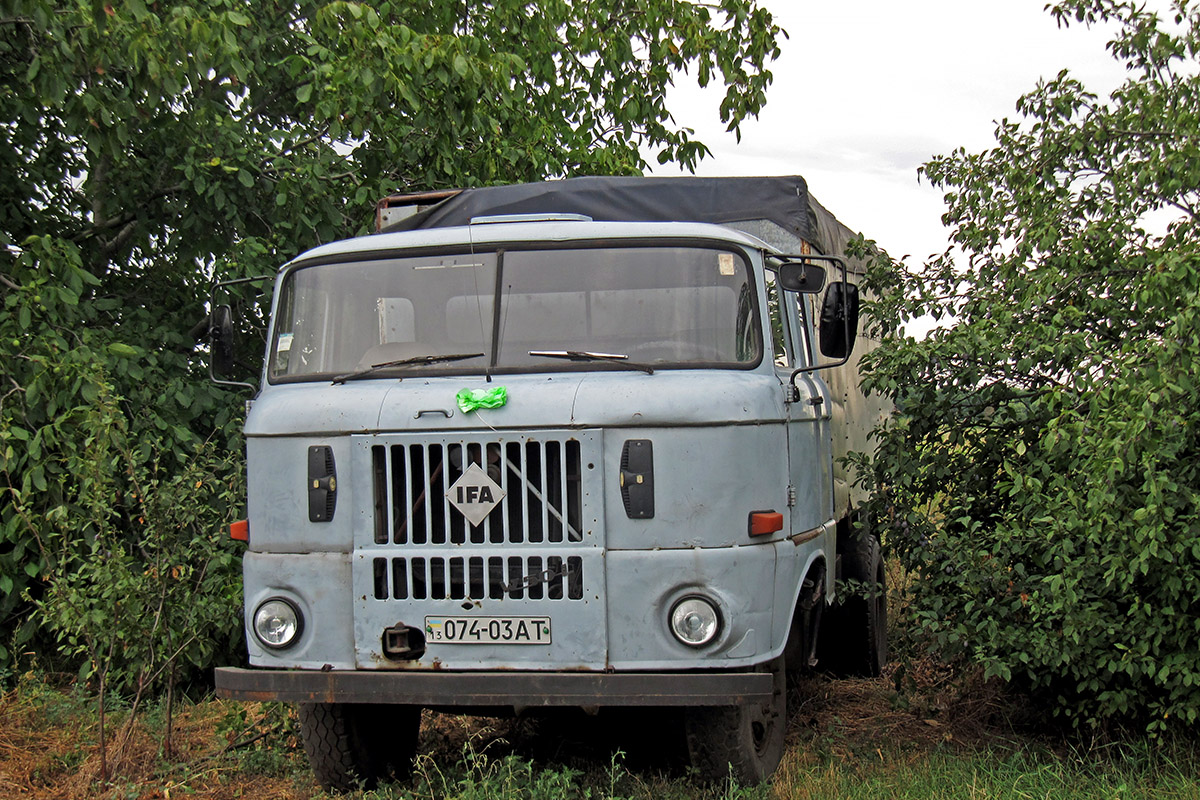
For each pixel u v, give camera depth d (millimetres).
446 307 5438
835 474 7125
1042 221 6738
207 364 9047
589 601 4785
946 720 6672
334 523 5035
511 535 4906
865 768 5727
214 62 8102
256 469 5215
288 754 6141
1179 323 4902
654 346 5262
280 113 10430
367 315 5539
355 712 5527
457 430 4914
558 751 6059
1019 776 5301
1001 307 6457
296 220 9031
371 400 5059
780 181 6641
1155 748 5684
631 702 4629
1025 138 7340
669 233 5449
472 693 4738
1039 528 5859
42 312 7902
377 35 8672
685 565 4781
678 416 4844
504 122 10891
